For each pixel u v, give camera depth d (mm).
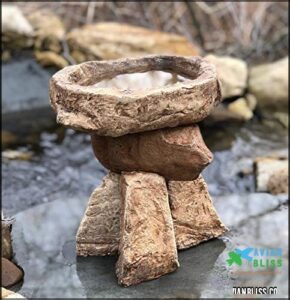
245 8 3621
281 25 3623
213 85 1440
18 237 1804
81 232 1618
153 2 3674
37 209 2010
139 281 1508
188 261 1601
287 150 2697
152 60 1606
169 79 1560
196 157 1468
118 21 3648
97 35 3174
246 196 2193
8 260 1621
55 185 2459
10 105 3096
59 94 1403
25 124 2980
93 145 1536
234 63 3068
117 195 1577
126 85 1527
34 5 3594
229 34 3598
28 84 3182
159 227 1498
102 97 1348
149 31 3277
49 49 3246
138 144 1454
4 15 3256
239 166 2549
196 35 3611
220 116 2850
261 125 2936
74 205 2059
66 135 2883
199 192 1624
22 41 3262
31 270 1637
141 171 1490
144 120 1366
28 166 2598
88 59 3123
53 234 1815
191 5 3621
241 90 3008
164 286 1501
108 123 1359
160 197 1494
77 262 1611
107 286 1510
